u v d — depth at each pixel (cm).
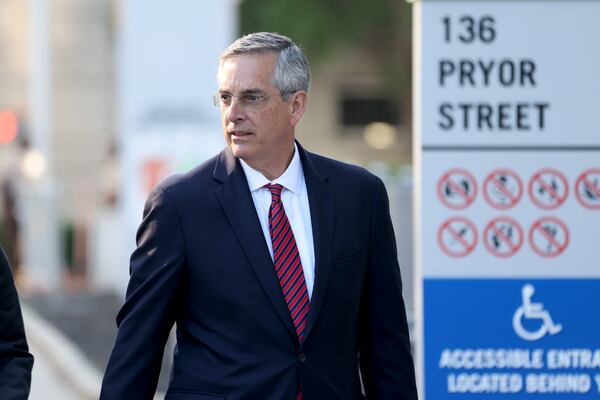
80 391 2092
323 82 6400
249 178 1017
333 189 1032
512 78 1253
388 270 1054
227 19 2884
